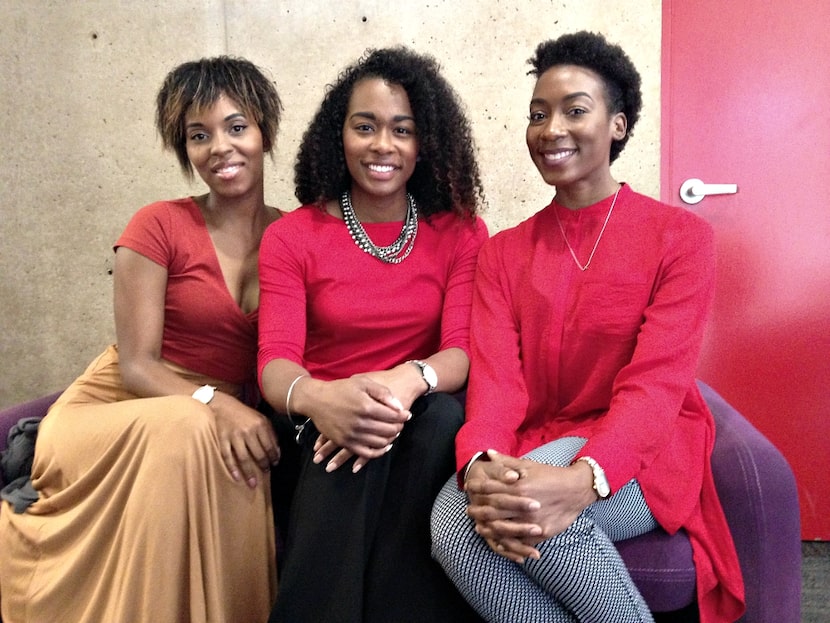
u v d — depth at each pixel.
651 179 1.84
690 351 1.08
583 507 0.95
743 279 1.85
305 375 1.16
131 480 1.06
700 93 1.79
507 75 1.85
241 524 1.13
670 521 1.08
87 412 1.21
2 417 1.40
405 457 1.08
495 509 0.92
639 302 1.13
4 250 2.01
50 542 1.15
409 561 1.05
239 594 1.13
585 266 1.17
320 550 1.05
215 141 1.29
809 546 1.91
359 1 1.85
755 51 1.76
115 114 1.93
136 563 1.03
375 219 1.33
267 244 1.29
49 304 2.03
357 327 1.28
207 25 1.88
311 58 1.89
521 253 1.25
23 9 1.90
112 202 1.97
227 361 1.38
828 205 1.79
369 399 1.03
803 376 1.87
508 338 1.21
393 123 1.25
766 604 1.07
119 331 1.31
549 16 1.81
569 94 1.13
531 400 1.23
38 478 1.24
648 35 1.79
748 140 1.79
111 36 1.90
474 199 1.38
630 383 1.07
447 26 1.85
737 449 1.12
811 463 1.90
